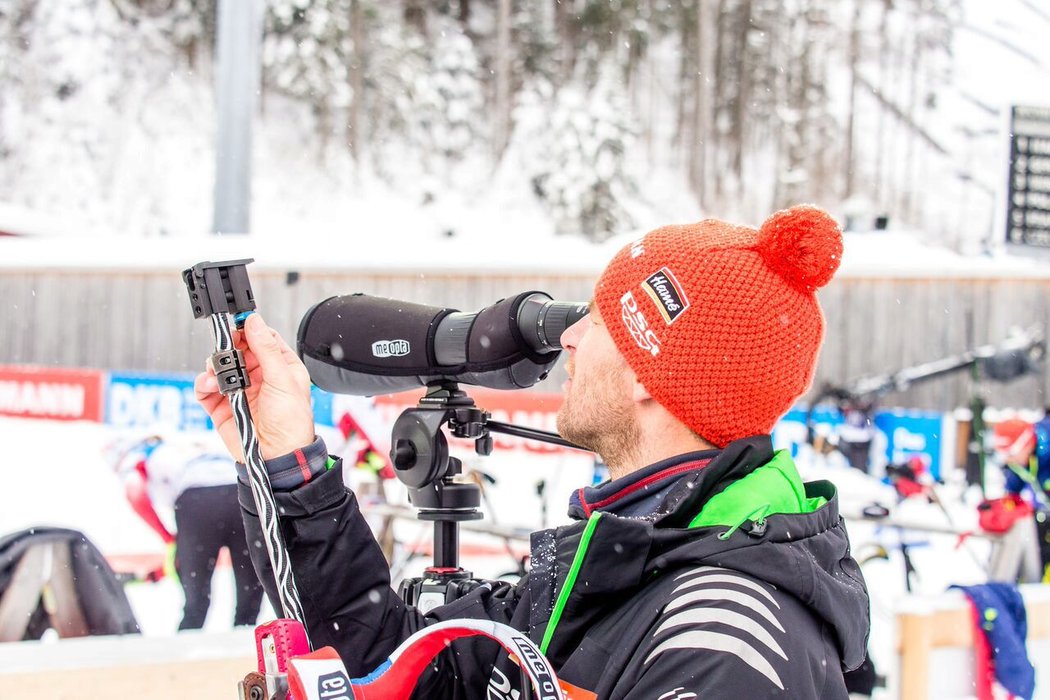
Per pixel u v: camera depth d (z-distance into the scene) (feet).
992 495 27.12
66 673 7.35
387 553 18.12
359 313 4.95
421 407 4.95
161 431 17.21
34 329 41.16
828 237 3.73
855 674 7.71
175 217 89.04
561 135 91.50
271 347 3.69
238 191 28.19
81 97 87.71
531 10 110.01
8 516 20.18
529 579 4.08
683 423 3.82
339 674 2.87
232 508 14.82
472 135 103.91
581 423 4.09
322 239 39.99
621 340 3.87
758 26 122.52
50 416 31.86
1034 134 35.86
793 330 3.73
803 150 120.67
